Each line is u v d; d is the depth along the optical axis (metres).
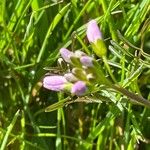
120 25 0.22
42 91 0.22
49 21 0.23
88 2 0.21
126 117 0.21
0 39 0.22
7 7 0.23
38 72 0.21
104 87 0.15
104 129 0.20
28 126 0.22
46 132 0.22
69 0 0.23
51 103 0.22
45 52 0.22
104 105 0.21
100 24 0.22
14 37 0.22
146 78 0.22
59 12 0.21
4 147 0.19
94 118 0.21
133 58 0.19
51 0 0.23
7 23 0.23
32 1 0.22
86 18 0.22
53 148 0.21
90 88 0.15
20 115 0.22
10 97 0.22
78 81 0.15
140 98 0.15
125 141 0.20
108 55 0.22
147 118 0.21
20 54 0.23
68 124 0.22
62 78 0.15
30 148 0.21
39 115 0.22
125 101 0.19
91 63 0.14
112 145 0.21
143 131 0.21
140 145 0.22
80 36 0.21
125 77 0.21
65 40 0.21
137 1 0.23
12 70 0.22
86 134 0.22
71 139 0.22
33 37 0.22
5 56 0.22
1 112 0.22
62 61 0.16
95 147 0.22
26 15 0.22
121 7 0.21
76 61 0.15
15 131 0.21
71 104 0.22
